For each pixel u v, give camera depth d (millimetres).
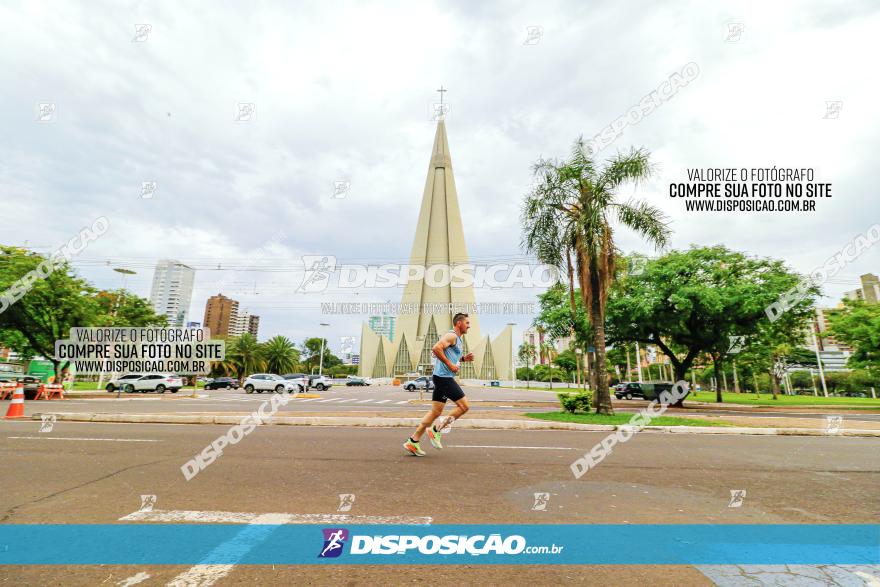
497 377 96938
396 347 97812
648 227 13492
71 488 4102
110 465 5098
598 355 13180
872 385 57062
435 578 2412
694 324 22969
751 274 21625
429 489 4168
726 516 3504
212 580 2354
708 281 21953
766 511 3648
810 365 52000
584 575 2465
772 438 8852
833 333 27812
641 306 21016
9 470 4828
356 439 7414
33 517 3307
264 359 56062
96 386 41094
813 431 9742
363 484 4320
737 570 2545
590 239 13297
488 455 6047
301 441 7078
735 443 7879
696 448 7109
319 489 4121
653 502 3865
